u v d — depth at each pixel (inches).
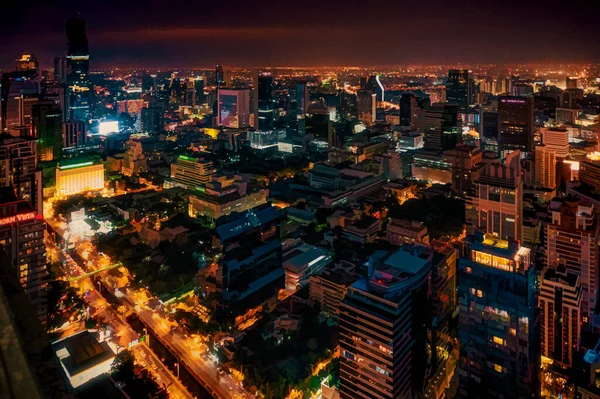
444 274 5925.2
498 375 4736.7
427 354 5285.4
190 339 6658.5
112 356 5669.3
